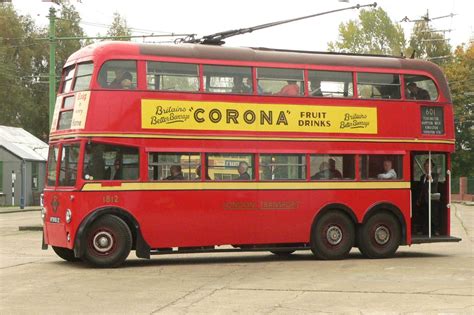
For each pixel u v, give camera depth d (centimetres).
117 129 1822
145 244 1844
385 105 2080
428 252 2261
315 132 2003
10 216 4556
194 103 1892
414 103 2111
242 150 1930
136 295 1377
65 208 1817
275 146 1961
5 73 7250
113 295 1378
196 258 2106
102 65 1825
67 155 1848
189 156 1886
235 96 1931
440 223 2172
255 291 1420
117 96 1828
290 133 1980
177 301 1308
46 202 1919
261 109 1953
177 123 1875
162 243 1859
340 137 2028
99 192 1805
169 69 1878
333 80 2036
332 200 2014
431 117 2131
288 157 1978
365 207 2045
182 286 1495
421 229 2178
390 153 2075
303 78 2002
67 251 1966
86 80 1841
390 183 2070
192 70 1900
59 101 1920
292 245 2009
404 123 2095
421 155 2184
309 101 2002
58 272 1728
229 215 1916
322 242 2009
